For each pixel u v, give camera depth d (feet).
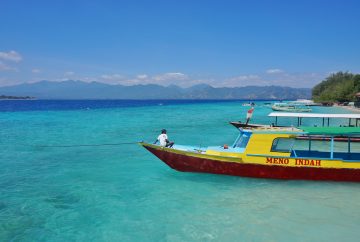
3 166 59.26
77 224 34.40
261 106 375.86
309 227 33.42
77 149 76.64
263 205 39.42
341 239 31.07
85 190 45.24
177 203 40.19
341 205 39.34
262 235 31.76
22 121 152.05
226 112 249.96
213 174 50.24
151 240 30.94
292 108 237.45
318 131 47.75
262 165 47.78
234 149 51.26
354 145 78.95
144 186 47.03
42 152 72.84
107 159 65.36
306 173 47.01
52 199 41.70
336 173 46.42
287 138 47.47
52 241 30.89
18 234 32.19
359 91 303.07
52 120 158.81
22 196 42.73
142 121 155.84
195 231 32.68
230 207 38.81
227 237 31.35
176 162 51.47
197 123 145.59
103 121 154.30
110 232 32.60
